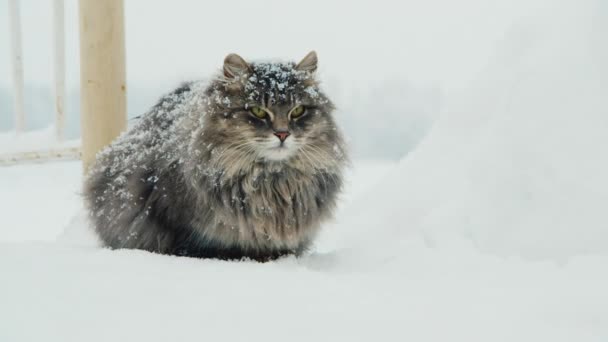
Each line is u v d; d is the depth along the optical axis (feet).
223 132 15.31
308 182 16.20
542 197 14.28
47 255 13.52
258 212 15.78
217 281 11.53
